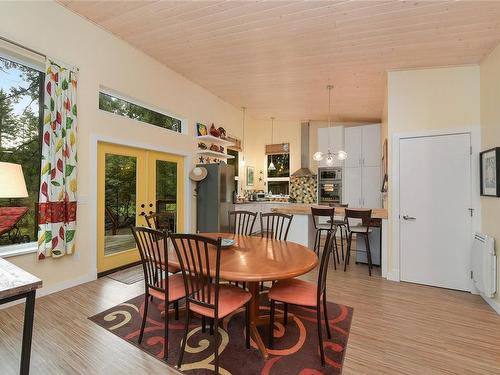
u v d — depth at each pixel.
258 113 7.04
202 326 2.18
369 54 3.30
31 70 2.86
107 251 3.60
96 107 3.33
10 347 1.92
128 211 3.90
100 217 3.50
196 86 5.13
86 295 2.85
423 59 3.22
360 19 2.67
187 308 1.76
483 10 2.34
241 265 1.84
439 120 3.32
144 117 4.18
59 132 2.88
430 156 3.35
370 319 2.42
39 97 2.92
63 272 3.01
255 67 4.09
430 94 3.38
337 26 2.82
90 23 3.25
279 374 1.68
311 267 1.84
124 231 3.85
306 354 1.89
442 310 2.62
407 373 1.71
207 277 1.68
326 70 3.93
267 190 8.05
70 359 1.80
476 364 1.81
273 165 7.49
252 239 2.75
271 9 2.67
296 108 6.27
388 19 2.62
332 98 5.26
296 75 4.24
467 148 3.16
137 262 4.03
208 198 5.06
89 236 3.27
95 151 3.32
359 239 4.26
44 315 2.40
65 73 2.95
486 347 2.00
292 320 2.35
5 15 2.50
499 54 2.68
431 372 1.72
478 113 3.13
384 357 1.87
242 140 7.08
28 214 2.82
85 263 3.23
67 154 2.96
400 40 2.93
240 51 3.62
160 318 2.38
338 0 2.43
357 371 1.72
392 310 2.60
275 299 1.95
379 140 6.23
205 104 5.41
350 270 3.93
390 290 3.14
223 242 2.36
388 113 3.62
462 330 2.24
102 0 2.82
